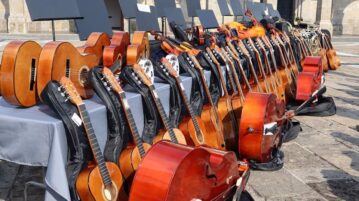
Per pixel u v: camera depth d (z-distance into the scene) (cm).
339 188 393
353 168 443
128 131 309
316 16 2594
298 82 659
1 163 442
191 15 781
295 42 824
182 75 429
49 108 296
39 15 346
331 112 664
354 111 701
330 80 1032
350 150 500
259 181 404
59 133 262
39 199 361
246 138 410
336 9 2980
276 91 632
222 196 272
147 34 423
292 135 531
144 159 236
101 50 369
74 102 267
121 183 284
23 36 2183
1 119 276
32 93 292
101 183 267
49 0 355
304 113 659
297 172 429
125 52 384
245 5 1051
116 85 305
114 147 299
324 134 563
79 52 312
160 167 229
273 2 2370
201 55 460
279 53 693
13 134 275
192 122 382
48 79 276
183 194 234
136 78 340
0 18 2491
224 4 906
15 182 396
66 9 368
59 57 283
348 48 1977
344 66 1308
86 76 318
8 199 361
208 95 427
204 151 242
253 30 671
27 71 286
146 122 344
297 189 388
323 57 1132
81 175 266
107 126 303
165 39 462
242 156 427
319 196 376
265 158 426
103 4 428
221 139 428
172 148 238
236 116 452
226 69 484
